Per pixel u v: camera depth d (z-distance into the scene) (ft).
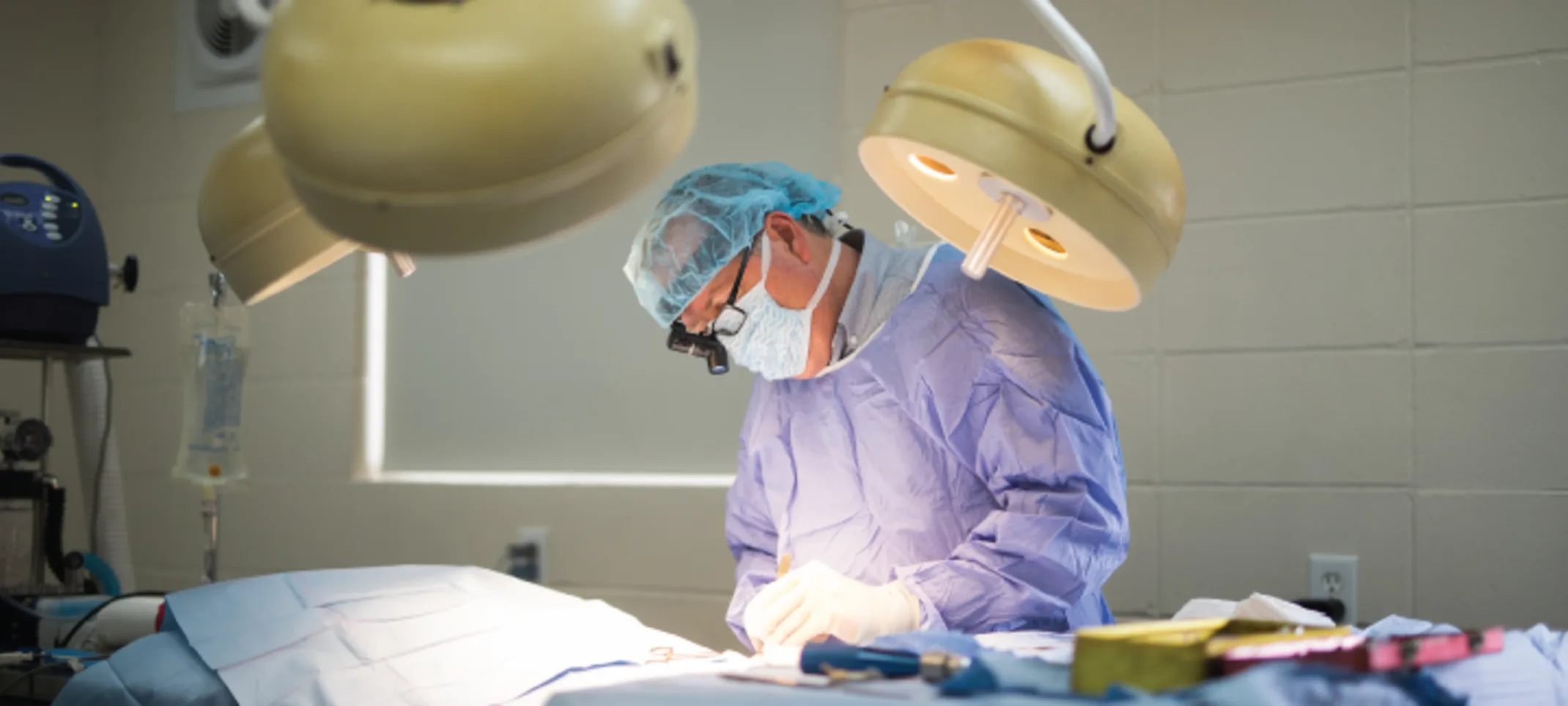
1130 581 8.29
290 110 2.83
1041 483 4.84
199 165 11.24
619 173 2.93
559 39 2.78
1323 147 8.02
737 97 9.49
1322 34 8.05
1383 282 7.86
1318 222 8.00
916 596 4.57
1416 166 7.82
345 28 2.81
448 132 2.71
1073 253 4.22
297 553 10.61
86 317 7.12
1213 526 8.14
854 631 4.36
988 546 4.68
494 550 9.87
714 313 5.43
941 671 2.87
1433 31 7.82
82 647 6.08
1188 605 5.48
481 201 2.77
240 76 11.12
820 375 5.53
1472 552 7.61
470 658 4.37
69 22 11.66
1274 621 3.12
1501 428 7.59
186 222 11.27
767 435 5.74
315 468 10.61
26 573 6.73
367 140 2.73
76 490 11.34
